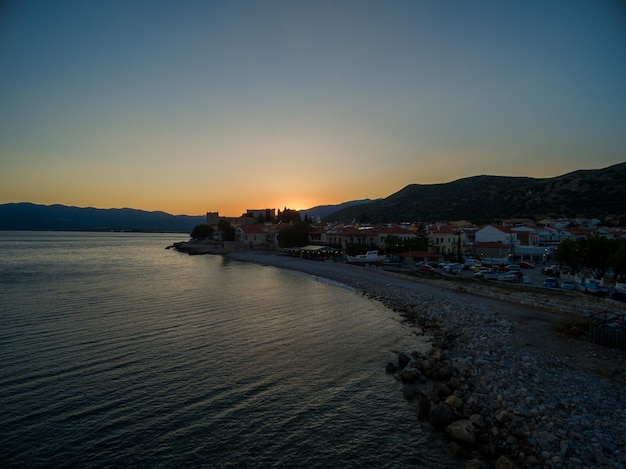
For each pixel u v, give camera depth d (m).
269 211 198.12
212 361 26.11
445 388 21.05
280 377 23.84
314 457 16.06
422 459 15.84
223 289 56.16
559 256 60.06
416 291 51.59
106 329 32.91
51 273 72.81
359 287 59.59
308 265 86.81
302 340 31.38
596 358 23.88
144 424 18.12
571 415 16.86
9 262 95.12
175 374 23.77
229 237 154.50
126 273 75.06
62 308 40.97
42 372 23.50
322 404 20.53
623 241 54.50
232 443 16.91
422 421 18.83
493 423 17.16
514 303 41.84
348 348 29.69
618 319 28.11
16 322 34.81
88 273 74.06
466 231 118.81
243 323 36.16
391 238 91.88
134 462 15.45
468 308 39.47
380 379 23.88
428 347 30.27
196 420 18.61
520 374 21.42
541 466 13.94
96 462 15.40
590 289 44.53
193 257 121.25
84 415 18.70
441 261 81.94
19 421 18.05
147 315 38.53
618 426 15.88
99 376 23.14
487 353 25.56
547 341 27.53
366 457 16.06
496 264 78.19
